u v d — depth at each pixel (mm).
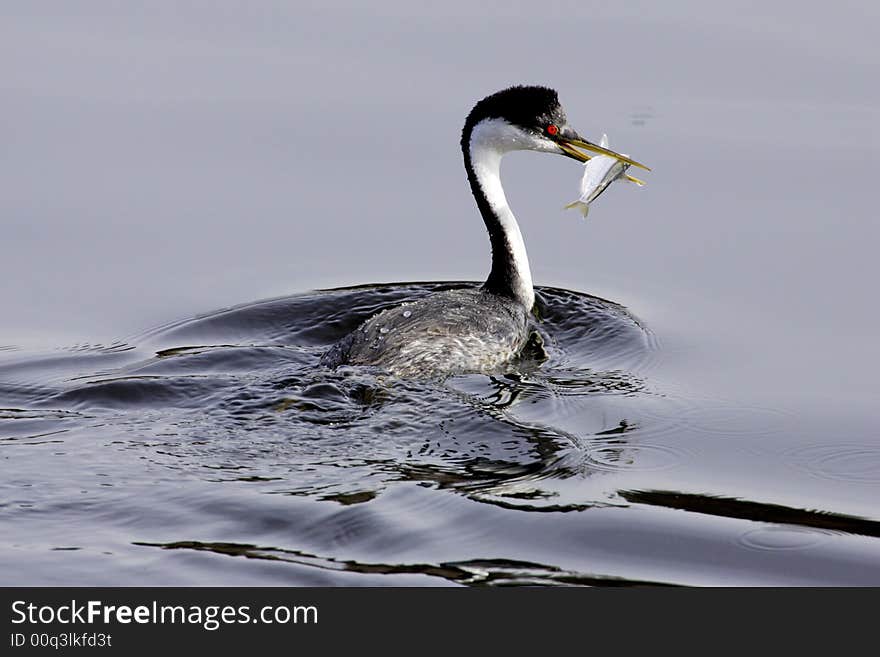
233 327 17438
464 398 14766
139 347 16766
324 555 11406
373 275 19188
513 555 11547
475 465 13141
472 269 19453
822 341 16875
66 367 15922
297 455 13219
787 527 12141
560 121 18016
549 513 12234
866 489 13000
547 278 19281
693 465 13430
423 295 18422
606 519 12164
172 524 11844
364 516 11977
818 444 14000
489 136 17891
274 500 12234
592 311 17969
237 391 14656
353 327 17484
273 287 18656
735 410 14867
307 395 14438
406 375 15109
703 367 16172
